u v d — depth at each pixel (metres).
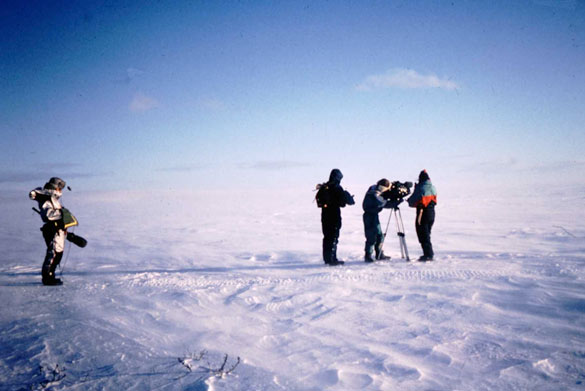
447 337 2.72
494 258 6.00
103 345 2.58
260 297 3.97
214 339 2.78
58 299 3.88
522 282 4.12
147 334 2.85
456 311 3.29
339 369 2.24
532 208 22.78
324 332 2.91
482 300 3.56
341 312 3.40
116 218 23.91
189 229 15.76
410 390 1.98
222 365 2.25
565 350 2.43
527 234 10.81
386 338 2.75
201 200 57.19
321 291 4.16
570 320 2.96
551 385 2.00
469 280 4.33
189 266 6.57
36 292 4.21
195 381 2.05
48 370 2.16
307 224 17.39
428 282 4.36
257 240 11.34
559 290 3.75
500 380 2.07
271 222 18.88
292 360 2.39
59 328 2.92
